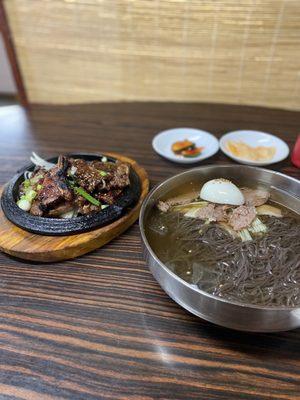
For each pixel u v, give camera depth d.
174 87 0.60
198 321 0.25
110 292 0.27
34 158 0.38
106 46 0.56
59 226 0.30
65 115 0.54
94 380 0.21
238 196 0.32
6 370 0.21
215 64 0.56
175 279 0.21
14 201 0.33
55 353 0.22
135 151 0.45
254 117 0.54
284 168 0.41
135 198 0.34
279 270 0.26
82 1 0.52
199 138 0.47
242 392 0.20
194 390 0.20
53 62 0.60
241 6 0.49
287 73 0.55
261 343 0.23
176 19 0.52
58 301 0.26
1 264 0.29
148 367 0.22
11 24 0.56
